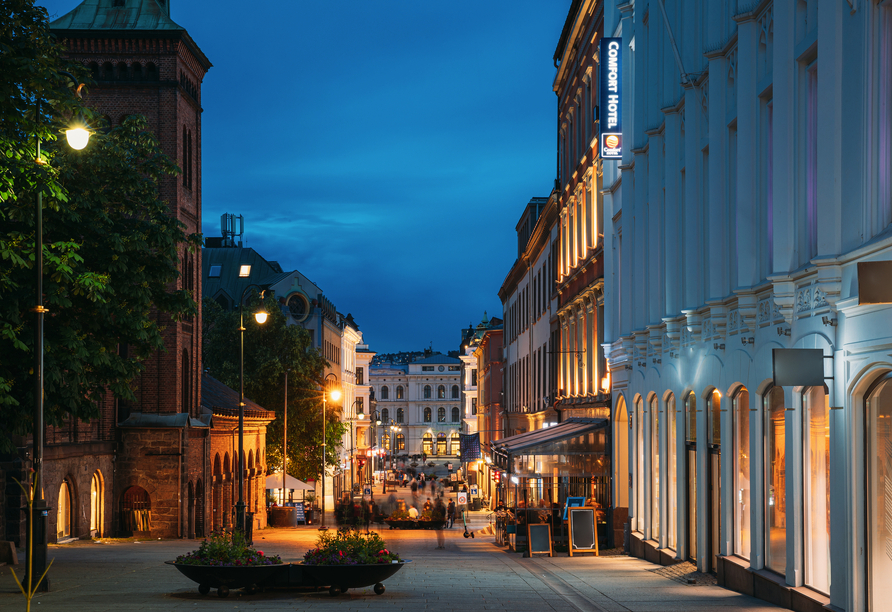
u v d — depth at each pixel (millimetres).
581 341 38250
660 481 22844
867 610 11836
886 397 11461
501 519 34875
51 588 16516
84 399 22609
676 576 19406
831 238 12547
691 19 19812
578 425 33812
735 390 17500
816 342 13227
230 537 15852
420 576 19453
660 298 22922
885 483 11461
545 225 48812
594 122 34438
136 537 40938
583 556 26156
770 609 13844
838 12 12547
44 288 19953
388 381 183875
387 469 144500
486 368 97875
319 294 95375
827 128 12602
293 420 65562
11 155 16969
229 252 93500
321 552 15500
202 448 44812
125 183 23922
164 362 42094
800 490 14070
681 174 21156
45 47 19688
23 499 29844
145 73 42688
